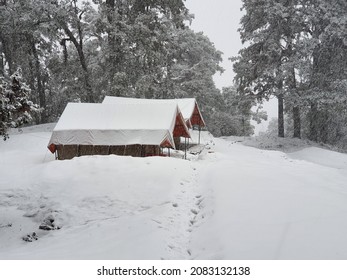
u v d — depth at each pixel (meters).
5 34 35.00
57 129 19.59
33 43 37.62
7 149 24.11
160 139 18.78
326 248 6.76
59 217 10.99
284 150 32.94
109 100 25.06
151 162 16.05
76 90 34.75
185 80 47.50
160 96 39.69
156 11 36.03
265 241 7.25
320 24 34.56
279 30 35.50
